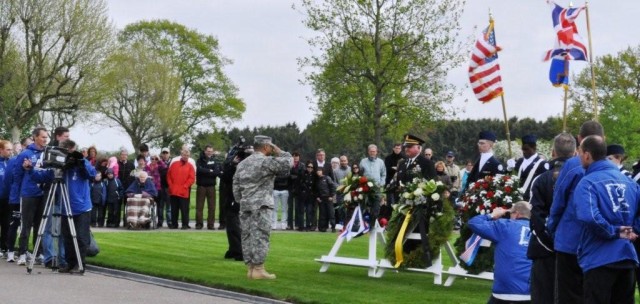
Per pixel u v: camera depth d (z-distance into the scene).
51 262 17.78
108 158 29.88
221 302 13.46
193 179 29.27
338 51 45.88
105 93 57.56
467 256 14.68
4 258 19.52
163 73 78.19
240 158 18.88
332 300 13.32
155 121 77.56
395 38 44.69
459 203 15.98
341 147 57.38
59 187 16.86
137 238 24.03
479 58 19.19
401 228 16.27
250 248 15.82
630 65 80.31
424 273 17.64
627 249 9.64
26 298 13.36
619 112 75.19
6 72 54.38
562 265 10.21
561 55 19.02
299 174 30.23
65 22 54.94
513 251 11.77
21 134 62.25
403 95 46.38
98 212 29.39
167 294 14.20
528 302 11.61
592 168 9.85
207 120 88.62
